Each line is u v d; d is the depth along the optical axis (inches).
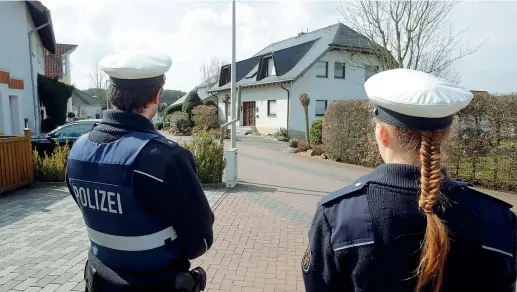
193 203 63.1
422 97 43.5
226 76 1300.4
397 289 42.5
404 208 43.3
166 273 64.1
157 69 65.5
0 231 202.2
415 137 45.2
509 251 41.9
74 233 199.3
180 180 61.6
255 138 916.0
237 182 350.0
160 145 62.2
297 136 868.6
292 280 147.6
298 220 230.5
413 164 45.5
